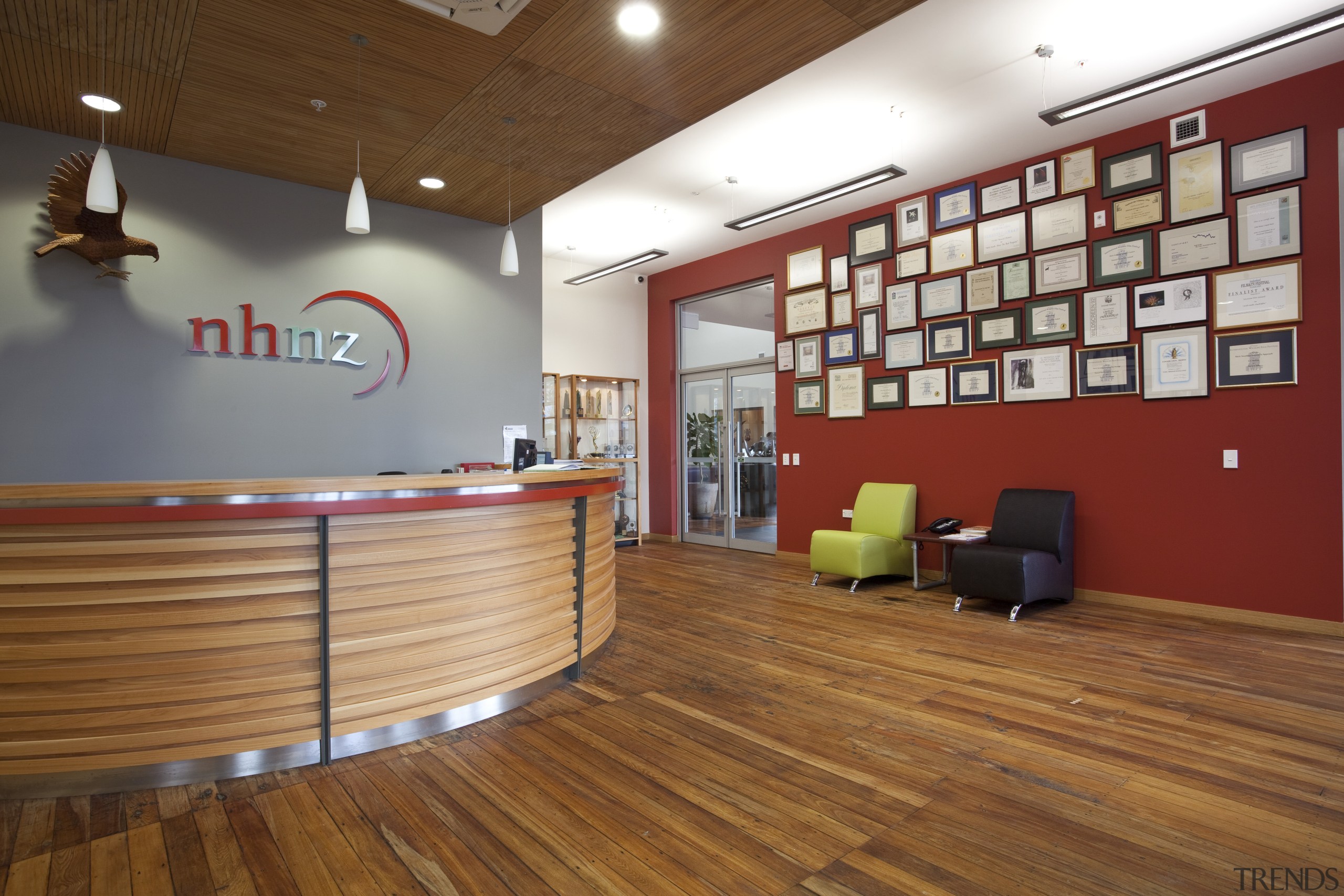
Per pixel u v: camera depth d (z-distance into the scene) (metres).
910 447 6.38
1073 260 5.35
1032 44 4.02
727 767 2.63
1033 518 5.27
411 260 5.55
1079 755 2.72
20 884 1.92
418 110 4.00
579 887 1.91
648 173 5.84
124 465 4.40
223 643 2.49
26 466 4.11
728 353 8.38
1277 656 3.94
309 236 5.11
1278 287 4.46
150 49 3.36
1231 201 4.64
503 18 3.09
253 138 4.33
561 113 4.04
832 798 2.40
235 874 1.97
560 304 8.45
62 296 4.22
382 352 5.40
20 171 4.12
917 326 6.30
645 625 4.77
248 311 4.83
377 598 2.74
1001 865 2.00
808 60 3.51
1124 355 5.11
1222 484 4.70
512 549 3.16
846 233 6.86
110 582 2.38
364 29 3.21
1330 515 4.30
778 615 5.04
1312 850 2.07
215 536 2.46
